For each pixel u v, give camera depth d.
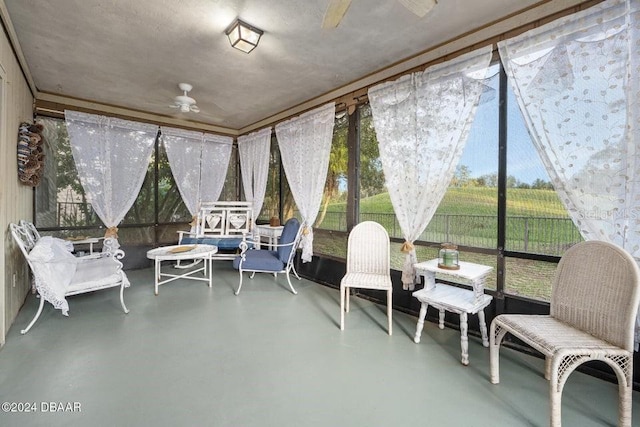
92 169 4.02
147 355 2.06
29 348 2.14
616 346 1.39
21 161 2.82
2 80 2.25
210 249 3.75
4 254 2.27
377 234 2.81
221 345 2.22
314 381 1.79
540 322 1.66
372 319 2.75
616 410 1.56
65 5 2.07
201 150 5.15
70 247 3.27
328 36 2.47
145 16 2.20
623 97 1.71
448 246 2.30
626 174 1.70
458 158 2.46
